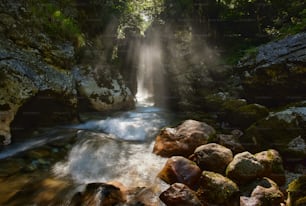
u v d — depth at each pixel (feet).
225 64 37.19
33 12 29.04
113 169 19.54
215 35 43.34
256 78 29.48
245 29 42.24
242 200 15.35
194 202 14.84
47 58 27.76
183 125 22.70
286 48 29.60
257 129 21.91
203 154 18.65
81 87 32.42
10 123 23.09
